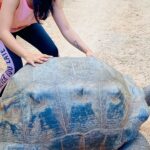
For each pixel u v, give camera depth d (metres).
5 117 2.26
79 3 5.70
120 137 2.26
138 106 2.38
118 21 5.08
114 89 2.26
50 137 2.16
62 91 2.20
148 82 3.66
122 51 4.28
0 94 2.83
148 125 2.98
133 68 3.92
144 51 4.27
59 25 2.72
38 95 2.18
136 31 4.77
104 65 2.40
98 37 4.64
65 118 2.17
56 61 2.34
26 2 2.54
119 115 2.25
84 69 2.31
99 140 2.22
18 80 2.31
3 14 2.46
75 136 2.17
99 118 2.20
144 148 2.30
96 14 5.32
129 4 5.65
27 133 2.18
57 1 2.64
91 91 2.21
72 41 2.73
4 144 2.20
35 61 2.38
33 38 2.86
